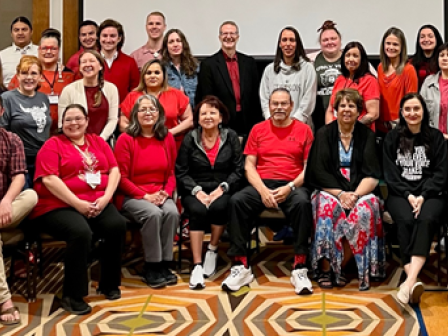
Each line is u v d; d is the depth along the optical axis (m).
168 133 3.35
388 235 3.45
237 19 4.73
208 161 3.41
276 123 3.45
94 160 3.07
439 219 2.99
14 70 4.12
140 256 3.65
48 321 2.70
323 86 3.94
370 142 3.26
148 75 3.62
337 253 3.09
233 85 3.96
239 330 2.57
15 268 3.34
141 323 2.66
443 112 3.53
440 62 3.52
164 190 3.34
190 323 2.65
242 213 3.19
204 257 3.54
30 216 2.97
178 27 4.77
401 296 2.80
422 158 3.15
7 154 2.91
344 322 2.64
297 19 4.69
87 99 3.51
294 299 2.93
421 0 4.59
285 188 3.24
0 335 2.55
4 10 4.83
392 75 3.69
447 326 2.59
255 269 3.40
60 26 4.81
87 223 2.87
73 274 2.79
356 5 4.64
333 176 3.23
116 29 3.98
